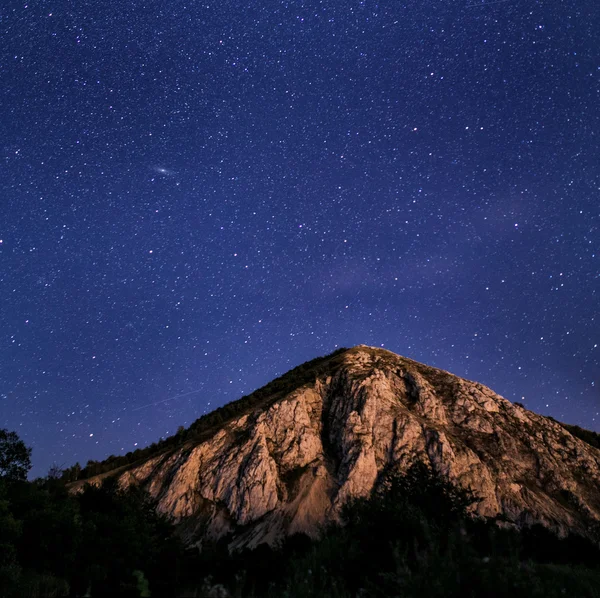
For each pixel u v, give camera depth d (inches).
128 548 1056.8
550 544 1574.8
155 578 450.6
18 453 1357.0
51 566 916.0
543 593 349.1
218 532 2733.8
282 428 3444.9
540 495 2910.9
